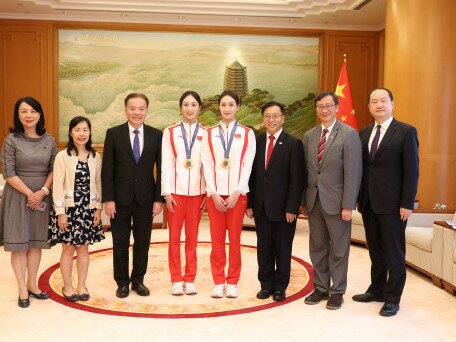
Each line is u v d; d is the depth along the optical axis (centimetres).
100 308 390
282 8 936
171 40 1006
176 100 1013
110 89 1004
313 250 412
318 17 955
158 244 655
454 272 432
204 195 426
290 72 1023
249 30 1005
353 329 350
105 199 404
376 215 392
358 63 1020
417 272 523
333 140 391
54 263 538
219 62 1015
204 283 470
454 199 635
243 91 1021
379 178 383
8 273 492
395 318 374
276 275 414
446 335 341
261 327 352
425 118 636
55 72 988
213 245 421
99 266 534
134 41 1002
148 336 334
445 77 629
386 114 385
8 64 975
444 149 632
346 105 798
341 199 388
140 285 429
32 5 905
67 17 977
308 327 353
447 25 628
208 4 923
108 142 411
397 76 665
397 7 664
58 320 362
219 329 348
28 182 390
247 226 789
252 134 414
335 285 398
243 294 434
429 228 531
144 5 920
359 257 586
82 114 1003
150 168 416
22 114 388
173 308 392
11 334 335
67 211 393
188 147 417
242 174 404
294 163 396
